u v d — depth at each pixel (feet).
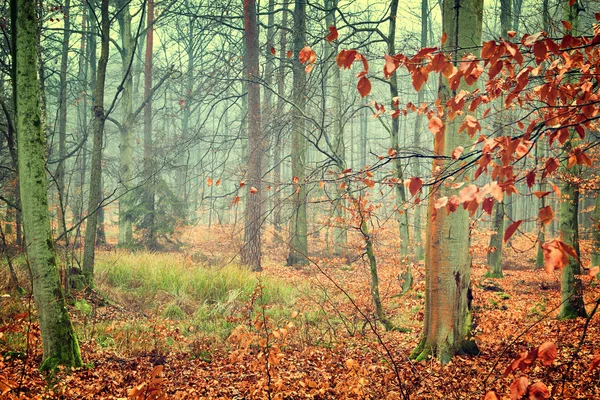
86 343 23.85
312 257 63.77
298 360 22.75
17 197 39.99
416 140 59.47
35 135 19.47
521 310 32.24
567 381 16.99
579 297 30.40
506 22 50.98
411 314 34.01
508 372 7.30
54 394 17.42
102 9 34.71
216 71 42.29
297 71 44.78
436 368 20.06
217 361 23.11
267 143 51.16
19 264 32.96
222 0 59.98
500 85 10.43
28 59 19.25
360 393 17.16
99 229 70.59
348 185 26.25
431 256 21.91
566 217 31.86
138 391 10.53
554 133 8.67
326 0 56.90
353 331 27.09
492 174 8.36
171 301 35.01
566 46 8.46
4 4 33.81
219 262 50.57
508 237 6.36
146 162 66.85
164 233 67.82
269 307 33.91
